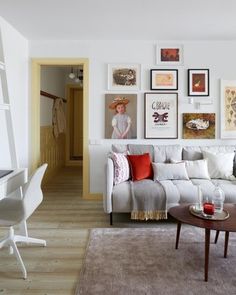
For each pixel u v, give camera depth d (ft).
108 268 7.11
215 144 13.53
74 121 24.22
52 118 19.04
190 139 13.48
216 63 13.35
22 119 12.85
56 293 6.09
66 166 23.56
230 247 8.36
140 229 9.80
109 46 13.34
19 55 12.39
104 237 9.05
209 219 7.03
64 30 12.07
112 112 13.43
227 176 11.51
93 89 13.42
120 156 11.30
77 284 6.40
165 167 11.50
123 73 13.37
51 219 10.80
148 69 13.41
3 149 10.44
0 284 6.42
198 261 7.50
